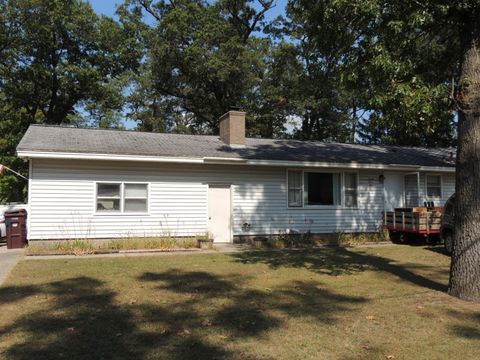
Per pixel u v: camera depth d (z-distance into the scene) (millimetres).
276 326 6359
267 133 36219
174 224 16219
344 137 39250
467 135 8070
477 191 7934
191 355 5246
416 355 5289
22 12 30359
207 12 33406
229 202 17125
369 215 19000
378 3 8516
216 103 35875
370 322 6562
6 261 12414
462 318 6785
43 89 32594
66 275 10242
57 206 14820
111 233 15430
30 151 13984
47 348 5461
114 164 15523
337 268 11359
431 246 16234
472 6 7918
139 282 9484
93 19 32062
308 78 30250
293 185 18047
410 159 20375
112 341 5719
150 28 34188
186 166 16484
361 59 9742
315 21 10281
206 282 9531
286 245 16531
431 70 10055
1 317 6789
